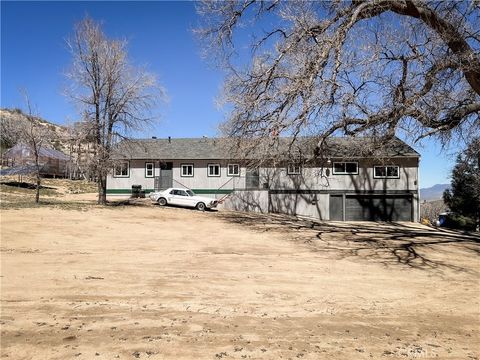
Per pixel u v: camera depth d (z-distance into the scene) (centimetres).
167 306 866
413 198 3744
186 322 742
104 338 633
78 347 591
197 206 3462
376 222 3638
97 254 1619
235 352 594
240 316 810
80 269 1288
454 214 3941
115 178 3950
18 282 1055
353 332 734
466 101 1820
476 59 1559
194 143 4109
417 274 1519
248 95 2031
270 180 3781
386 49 1700
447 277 1484
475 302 1087
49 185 4519
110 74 2986
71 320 728
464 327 818
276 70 1920
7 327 674
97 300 894
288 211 3753
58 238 1928
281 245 2094
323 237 2417
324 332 724
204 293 1026
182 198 3466
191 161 3909
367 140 2125
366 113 1794
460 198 3900
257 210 3691
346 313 891
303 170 3741
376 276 1438
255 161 2538
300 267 1534
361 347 648
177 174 3919
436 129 1798
